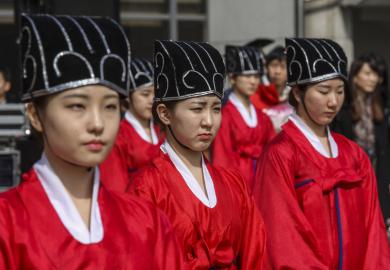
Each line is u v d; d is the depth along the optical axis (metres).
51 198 3.11
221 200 4.41
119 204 3.28
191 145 4.41
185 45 4.51
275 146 5.18
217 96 4.46
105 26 3.11
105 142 3.03
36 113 3.12
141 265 3.19
